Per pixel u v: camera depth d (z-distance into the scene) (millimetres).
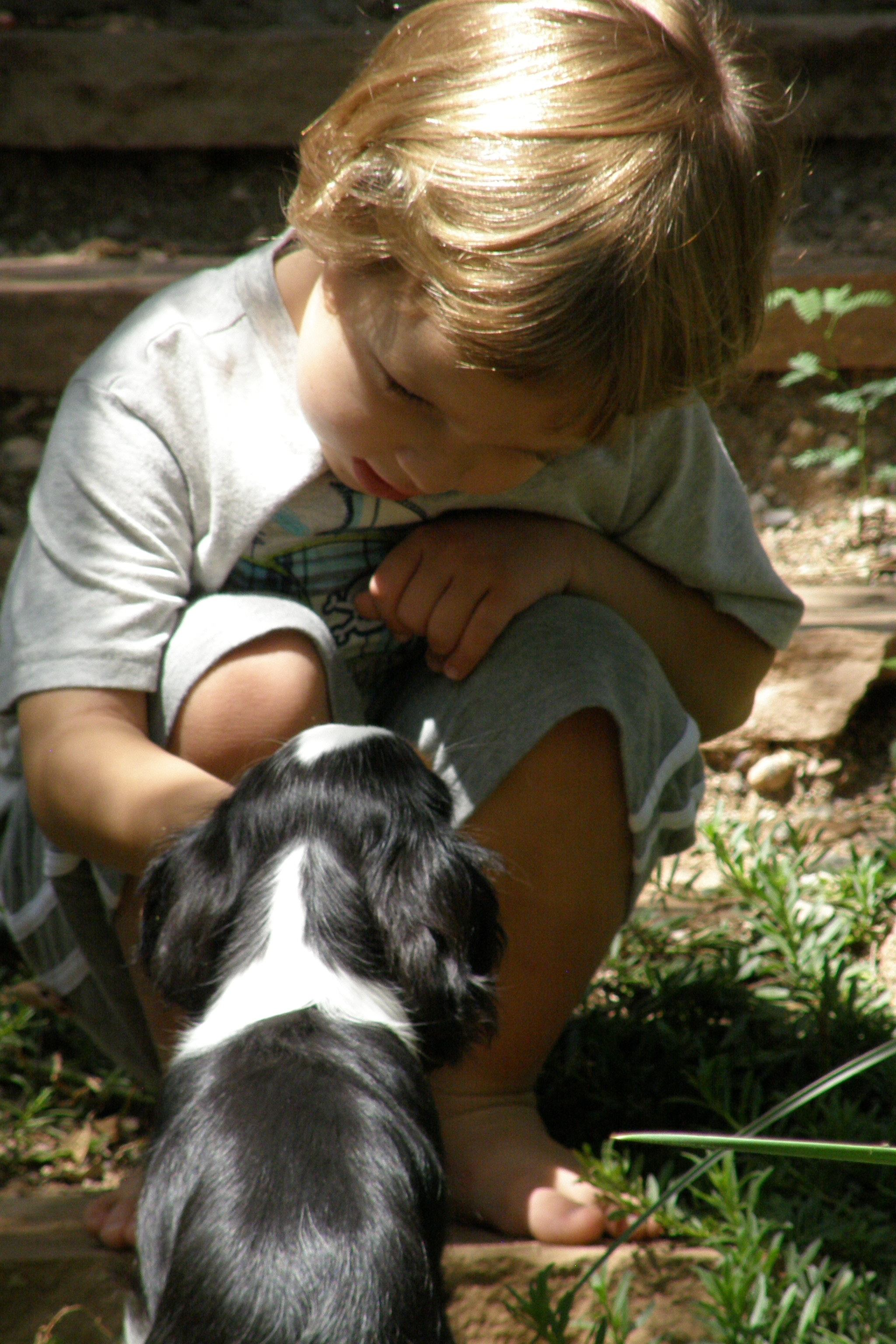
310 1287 2006
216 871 2533
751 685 3480
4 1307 2633
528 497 3043
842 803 4602
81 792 2709
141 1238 2252
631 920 3936
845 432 5496
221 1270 2037
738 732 4672
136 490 2838
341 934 2438
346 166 2344
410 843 2494
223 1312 2006
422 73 2344
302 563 3070
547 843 2852
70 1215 2912
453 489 2578
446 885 2461
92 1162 3330
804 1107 3139
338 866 2473
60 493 2877
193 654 2805
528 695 2842
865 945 3859
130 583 2818
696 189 2287
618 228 2197
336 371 2506
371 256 2305
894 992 3666
